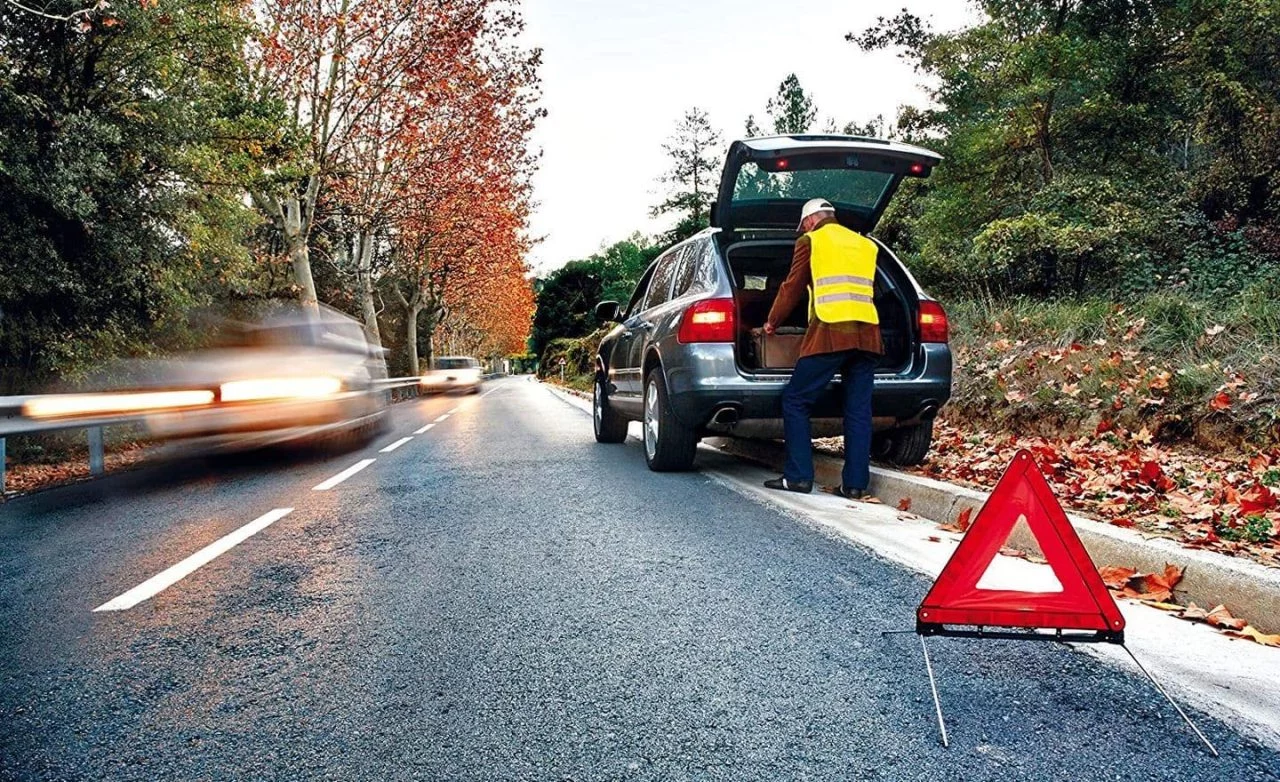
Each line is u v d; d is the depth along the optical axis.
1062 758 1.95
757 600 3.23
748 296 6.94
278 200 20.78
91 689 2.48
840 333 5.22
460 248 36.34
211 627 3.06
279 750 2.06
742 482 6.23
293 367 7.89
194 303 12.24
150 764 2.00
